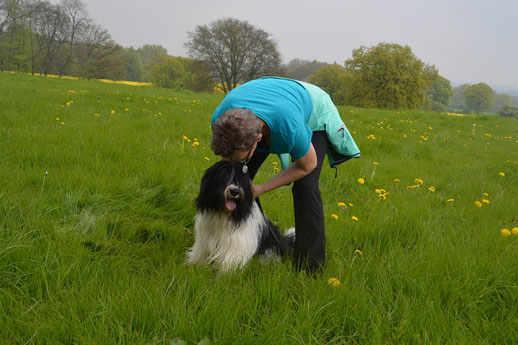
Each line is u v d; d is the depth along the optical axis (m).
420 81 51.88
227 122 2.10
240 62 49.97
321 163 2.76
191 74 57.69
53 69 55.97
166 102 13.51
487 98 103.44
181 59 74.00
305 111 2.59
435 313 2.21
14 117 7.02
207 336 1.89
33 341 1.79
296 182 2.72
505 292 2.51
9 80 18.08
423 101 53.38
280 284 2.48
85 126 6.90
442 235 3.65
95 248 2.90
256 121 2.13
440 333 2.06
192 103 14.25
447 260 2.86
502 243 3.39
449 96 81.12
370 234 3.46
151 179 4.30
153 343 1.79
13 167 4.29
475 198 5.27
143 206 3.77
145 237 3.36
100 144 5.52
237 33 49.03
